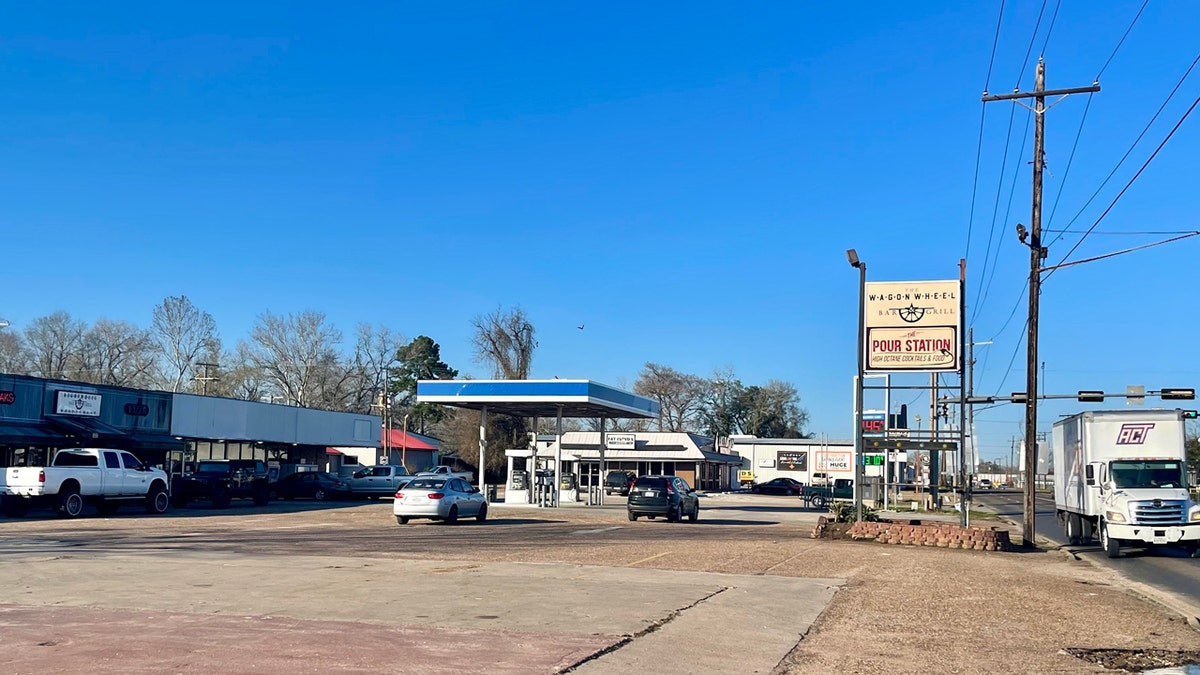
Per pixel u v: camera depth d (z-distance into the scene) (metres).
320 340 84.94
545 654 9.59
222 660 8.89
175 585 14.32
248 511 37.97
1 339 77.31
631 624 11.62
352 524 31.36
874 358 32.84
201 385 81.44
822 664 9.90
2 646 9.43
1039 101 30.03
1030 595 16.42
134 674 8.25
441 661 9.11
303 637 10.17
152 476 34.66
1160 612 14.86
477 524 33.12
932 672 9.69
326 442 56.53
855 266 31.19
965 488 31.94
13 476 30.27
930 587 17.00
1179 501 25.03
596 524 34.62
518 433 83.00
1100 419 27.00
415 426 98.94
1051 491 114.94
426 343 97.69
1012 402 32.84
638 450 79.19
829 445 94.06
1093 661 10.52
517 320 80.94
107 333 81.31
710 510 50.75
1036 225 30.44
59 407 37.91
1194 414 26.39
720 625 11.91
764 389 122.19
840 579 17.66
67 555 18.59
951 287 32.47
